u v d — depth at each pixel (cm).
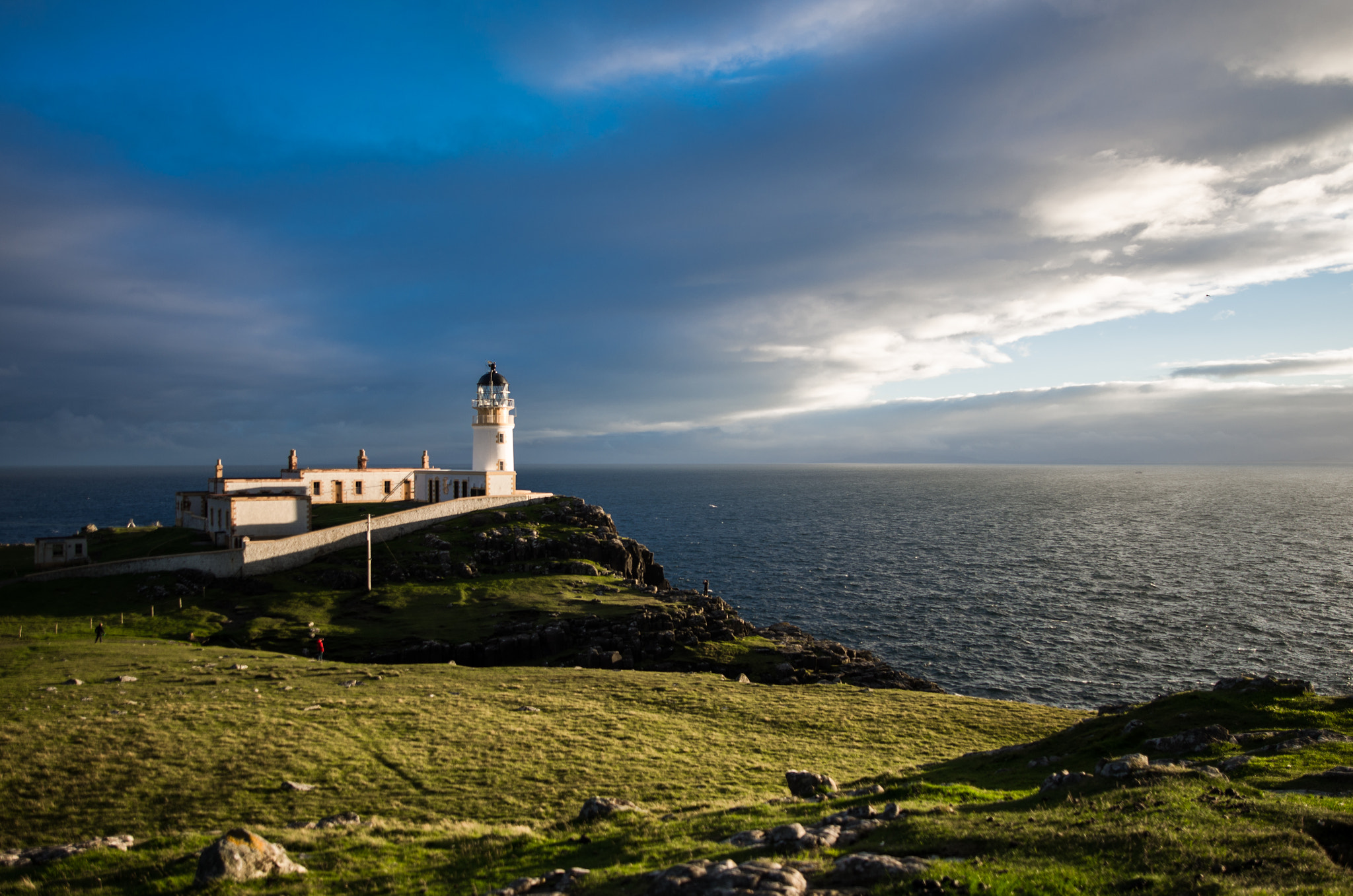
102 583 6844
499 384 10856
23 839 2212
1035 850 1392
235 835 1752
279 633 5981
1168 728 2591
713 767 3056
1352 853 1317
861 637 8006
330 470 9988
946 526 19338
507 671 5006
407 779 2773
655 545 15612
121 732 3142
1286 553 14100
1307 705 2667
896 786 2339
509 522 9250
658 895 1300
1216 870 1227
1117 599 9875
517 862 1778
